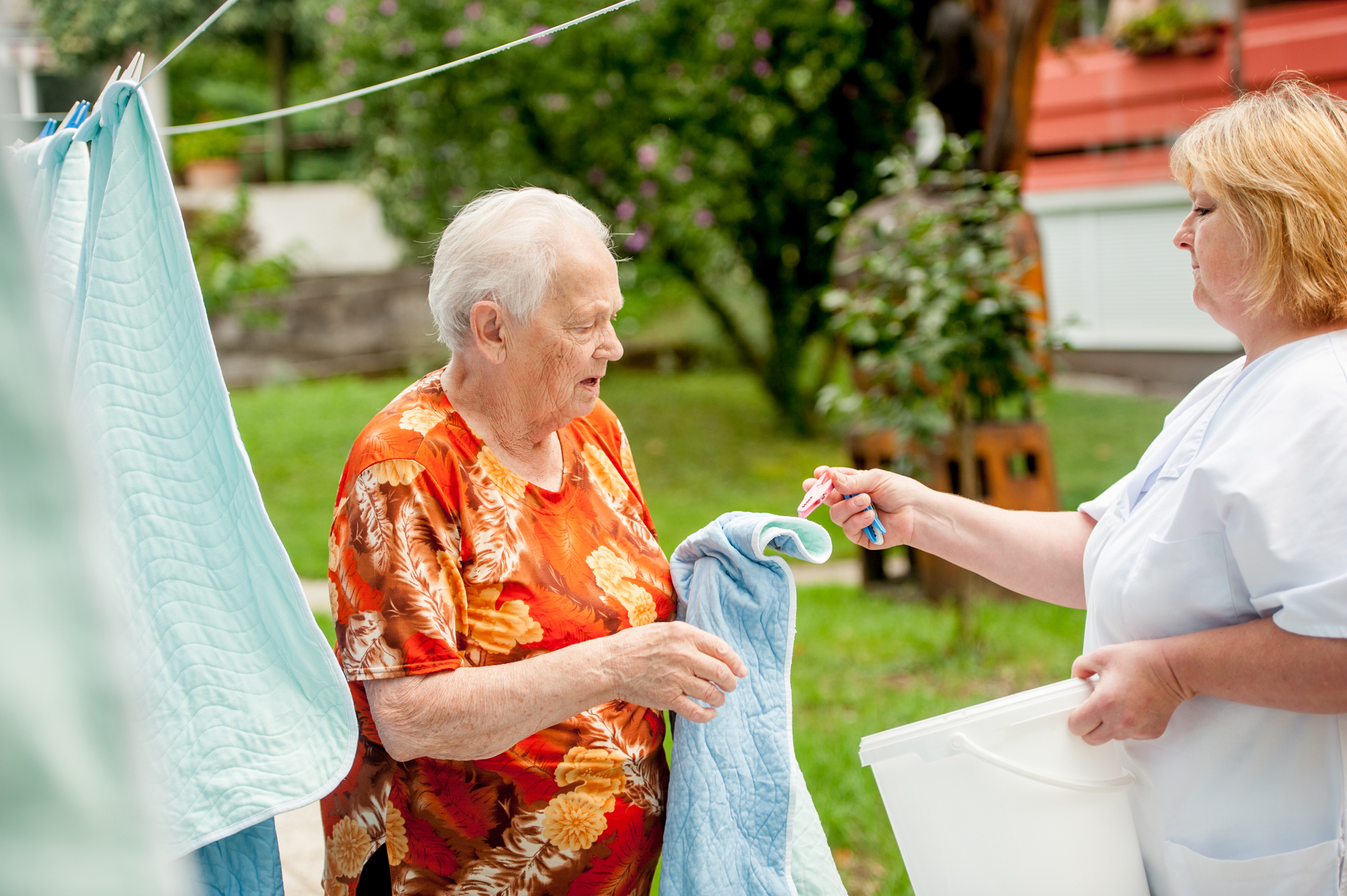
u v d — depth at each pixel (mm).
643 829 1670
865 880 2799
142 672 1369
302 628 1412
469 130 8930
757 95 8922
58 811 473
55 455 488
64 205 1575
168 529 1414
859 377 5684
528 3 8312
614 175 9383
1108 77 10594
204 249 11242
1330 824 1403
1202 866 1469
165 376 1444
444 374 1680
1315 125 1418
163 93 10141
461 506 1552
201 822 1354
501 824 1569
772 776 1672
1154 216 10453
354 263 12688
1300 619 1326
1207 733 1478
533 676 1464
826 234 5594
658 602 1769
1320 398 1363
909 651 4668
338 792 1662
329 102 1902
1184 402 1663
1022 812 1483
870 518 1894
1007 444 5281
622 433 1939
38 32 6871
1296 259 1408
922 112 9781
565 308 1565
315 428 8695
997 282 4727
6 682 469
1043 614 5090
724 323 9820
